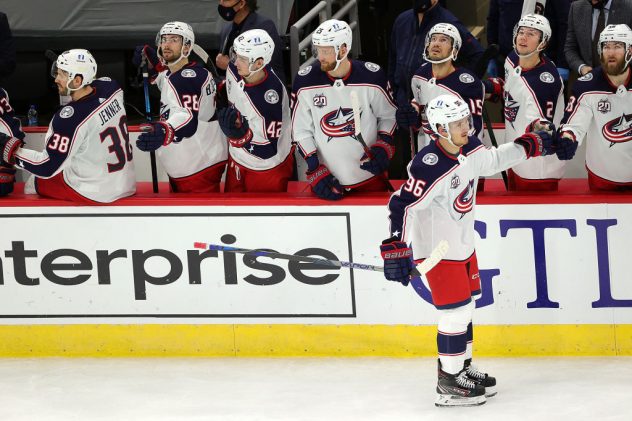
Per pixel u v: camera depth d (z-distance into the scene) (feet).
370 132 73.82
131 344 76.64
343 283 73.97
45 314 76.89
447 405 64.54
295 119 73.77
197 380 71.31
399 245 61.98
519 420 61.77
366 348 74.64
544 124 67.46
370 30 121.49
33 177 79.10
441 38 70.95
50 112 109.70
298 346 75.25
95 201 74.84
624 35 68.90
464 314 64.28
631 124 71.51
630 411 62.08
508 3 91.56
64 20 103.50
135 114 109.09
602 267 71.82
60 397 68.90
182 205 74.59
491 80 77.25
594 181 74.33
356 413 64.08
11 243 76.28
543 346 73.20
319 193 73.10
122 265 75.72
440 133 61.05
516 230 72.23
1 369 74.90
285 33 98.53
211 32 100.68
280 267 74.38
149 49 80.02
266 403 66.39
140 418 64.59
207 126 78.07
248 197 74.74
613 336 72.43
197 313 75.66
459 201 62.95
